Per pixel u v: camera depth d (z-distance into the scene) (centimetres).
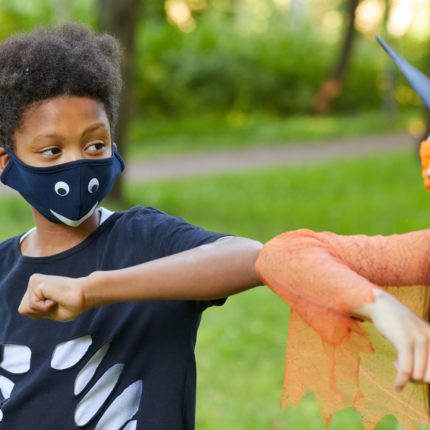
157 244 201
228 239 181
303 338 174
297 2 3169
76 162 194
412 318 146
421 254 170
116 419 196
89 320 200
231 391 527
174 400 195
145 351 198
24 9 2128
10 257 217
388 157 1730
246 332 632
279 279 162
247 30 2766
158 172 1597
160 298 172
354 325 161
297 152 1889
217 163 1728
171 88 2350
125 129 1105
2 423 202
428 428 183
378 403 180
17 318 207
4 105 197
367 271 168
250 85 2453
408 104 2686
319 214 1144
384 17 2372
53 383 199
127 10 1043
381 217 1124
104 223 211
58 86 194
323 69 2550
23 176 199
